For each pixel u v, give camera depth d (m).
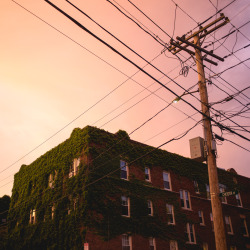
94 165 25.08
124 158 27.62
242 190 39.91
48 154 31.61
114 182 25.58
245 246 34.88
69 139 28.64
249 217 38.09
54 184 28.28
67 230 23.91
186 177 32.78
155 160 30.39
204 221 31.75
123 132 29.00
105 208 23.84
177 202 29.97
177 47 14.20
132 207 25.72
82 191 24.02
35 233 28.33
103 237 22.62
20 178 36.19
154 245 25.77
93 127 26.97
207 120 13.05
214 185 11.98
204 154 12.96
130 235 24.30
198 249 29.11
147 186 28.00
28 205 31.83
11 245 31.67
